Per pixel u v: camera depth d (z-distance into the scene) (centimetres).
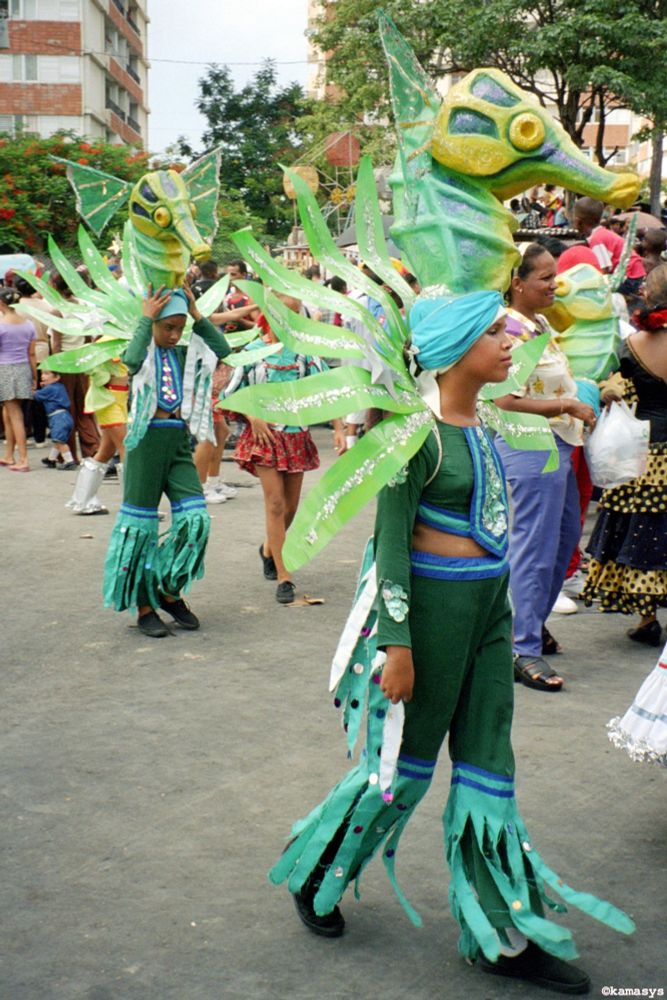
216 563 799
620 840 383
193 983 302
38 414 1428
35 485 1148
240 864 365
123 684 542
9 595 714
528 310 523
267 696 523
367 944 322
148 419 604
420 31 2245
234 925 331
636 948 321
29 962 311
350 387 276
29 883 353
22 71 4888
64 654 591
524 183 456
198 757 450
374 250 326
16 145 2495
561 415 518
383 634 286
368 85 2648
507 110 441
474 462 295
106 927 329
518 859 298
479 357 289
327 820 312
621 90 1980
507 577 306
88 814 400
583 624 651
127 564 615
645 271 861
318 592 720
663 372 567
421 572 294
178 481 623
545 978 301
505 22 2123
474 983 304
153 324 605
